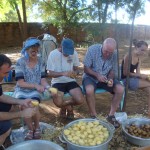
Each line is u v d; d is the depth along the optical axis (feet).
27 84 11.67
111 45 12.88
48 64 13.34
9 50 41.93
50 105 16.07
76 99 12.96
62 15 36.58
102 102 16.94
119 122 12.63
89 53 13.66
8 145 11.12
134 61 14.60
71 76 13.24
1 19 54.34
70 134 10.36
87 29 26.61
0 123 9.68
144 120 12.00
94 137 10.18
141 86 14.42
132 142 10.82
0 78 9.58
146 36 66.39
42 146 9.39
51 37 21.01
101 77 13.16
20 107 10.98
